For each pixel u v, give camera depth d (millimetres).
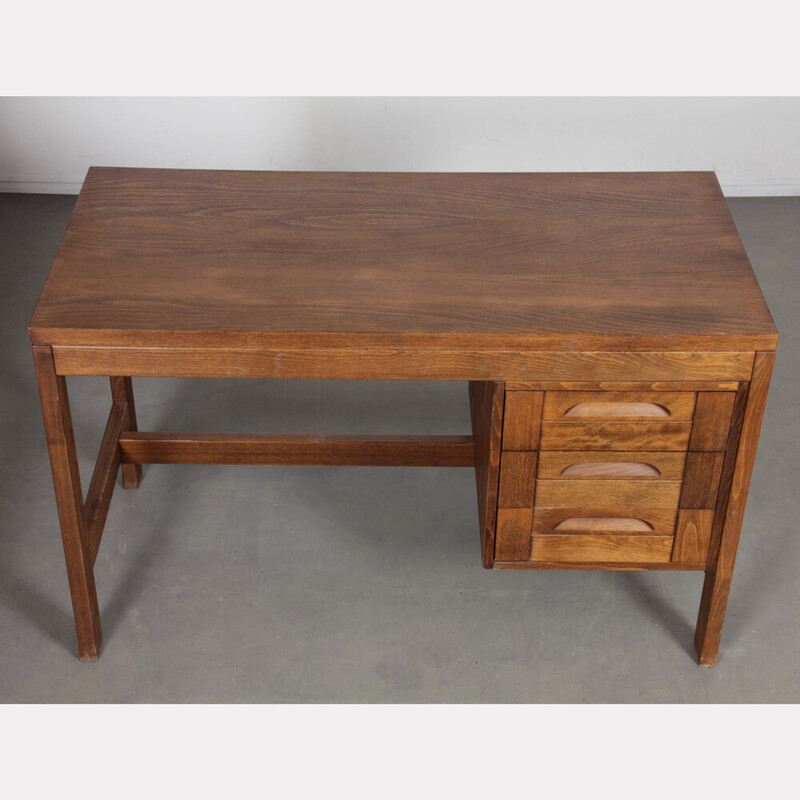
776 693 2855
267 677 2861
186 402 3686
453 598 3070
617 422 2514
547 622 3014
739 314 2477
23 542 3184
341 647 2936
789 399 3719
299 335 2412
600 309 2486
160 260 2625
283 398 3713
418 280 2580
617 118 4477
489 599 3070
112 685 2840
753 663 2926
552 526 2674
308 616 3012
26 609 3018
